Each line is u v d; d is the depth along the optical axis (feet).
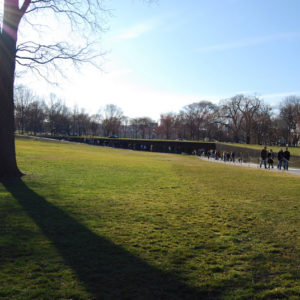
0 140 44.62
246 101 274.77
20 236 20.63
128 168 72.59
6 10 43.57
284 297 14.23
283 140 285.23
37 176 48.26
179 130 408.46
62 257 17.62
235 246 20.51
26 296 13.43
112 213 27.86
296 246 20.99
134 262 17.33
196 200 35.83
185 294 14.20
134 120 446.19
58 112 346.33
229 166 107.45
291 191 45.27
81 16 50.29
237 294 14.33
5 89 44.19
